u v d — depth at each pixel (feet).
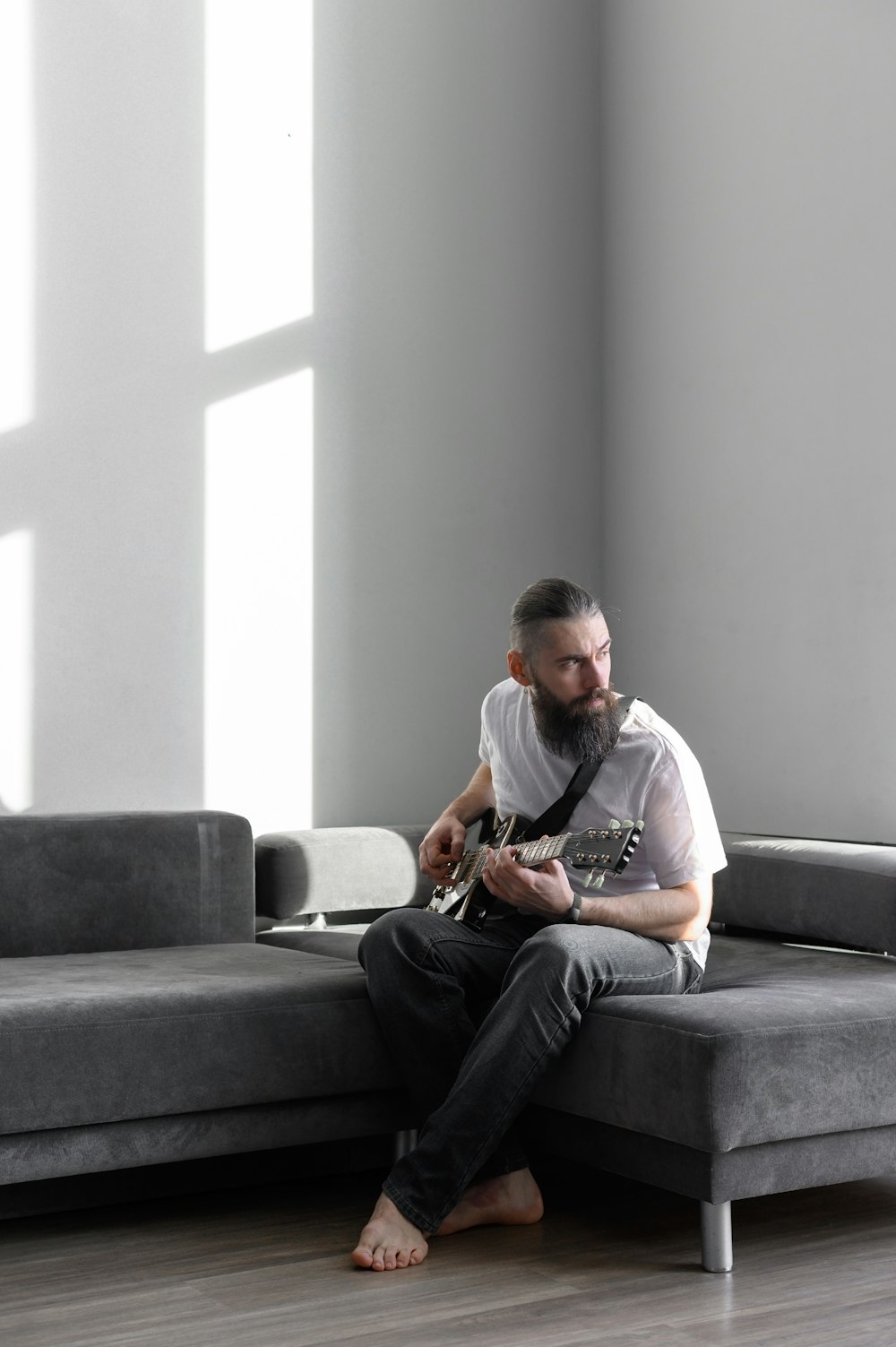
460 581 14.21
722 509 13.65
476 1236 8.12
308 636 13.35
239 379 13.02
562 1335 6.65
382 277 13.82
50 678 12.12
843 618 12.36
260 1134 8.52
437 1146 7.75
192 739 12.74
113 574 12.40
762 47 13.20
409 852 12.39
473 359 14.35
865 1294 7.18
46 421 12.14
